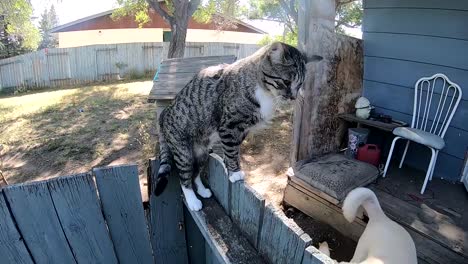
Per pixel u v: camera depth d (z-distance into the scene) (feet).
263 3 26.48
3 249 4.23
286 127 18.71
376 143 12.58
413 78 11.36
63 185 4.34
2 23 39.99
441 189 10.18
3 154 16.90
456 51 10.12
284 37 28.73
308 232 9.93
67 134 18.98
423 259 7.48
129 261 5.20
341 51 11.27
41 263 4.50
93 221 4.67
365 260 5.88
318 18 10.09
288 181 10.82
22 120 21.89
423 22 10.68
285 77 6.03
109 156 16.06
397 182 10.54
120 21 45.37
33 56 34.50
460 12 9.79
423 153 11.34
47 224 4.39
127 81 35.91
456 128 10.54
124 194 4.80
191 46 40.50
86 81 37.27
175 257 5.90
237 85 5.83
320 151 11.73
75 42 47.42
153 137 17.54
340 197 9.23
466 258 7.36
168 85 9.92
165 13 24.75
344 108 12.16
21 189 4.12
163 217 5.62
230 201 4.85
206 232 4.66
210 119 5.95
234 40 50.78
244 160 15.08
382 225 6.75
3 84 34.01
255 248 4.31
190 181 5.58
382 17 11.69
